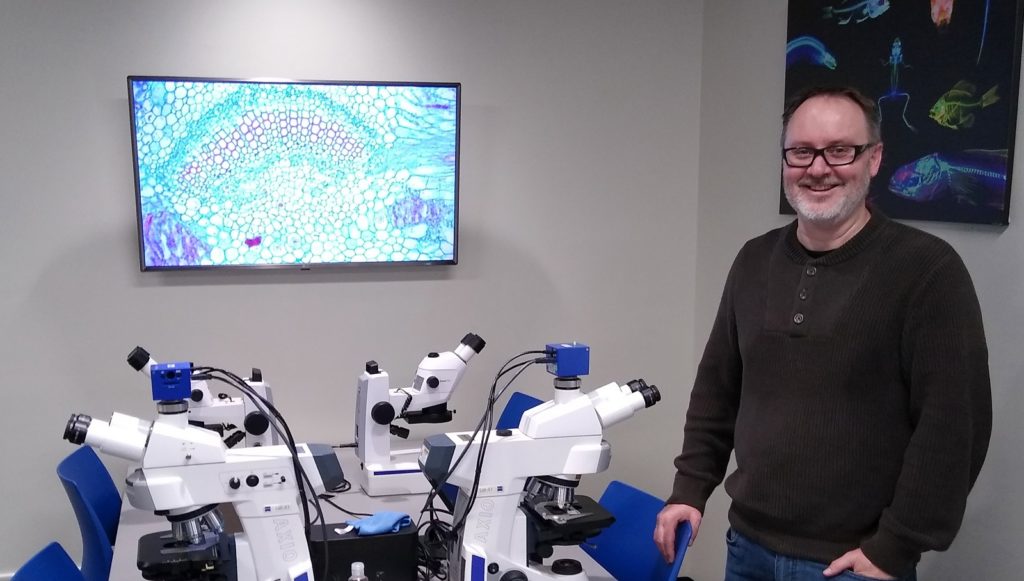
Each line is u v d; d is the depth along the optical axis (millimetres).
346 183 2967
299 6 2922
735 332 1882
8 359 2820
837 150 1592
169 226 2842
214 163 2852
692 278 3402
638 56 3248
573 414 1584
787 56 2688
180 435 1451
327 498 2299
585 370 1596
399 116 2979
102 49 2785
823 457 1594
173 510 1462
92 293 2861
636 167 3295
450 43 3062
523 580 1524
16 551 2895
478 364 3217
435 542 1809
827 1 2500
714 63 3211
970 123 1986
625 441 3396
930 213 2119
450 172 3049
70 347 2861
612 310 3330
